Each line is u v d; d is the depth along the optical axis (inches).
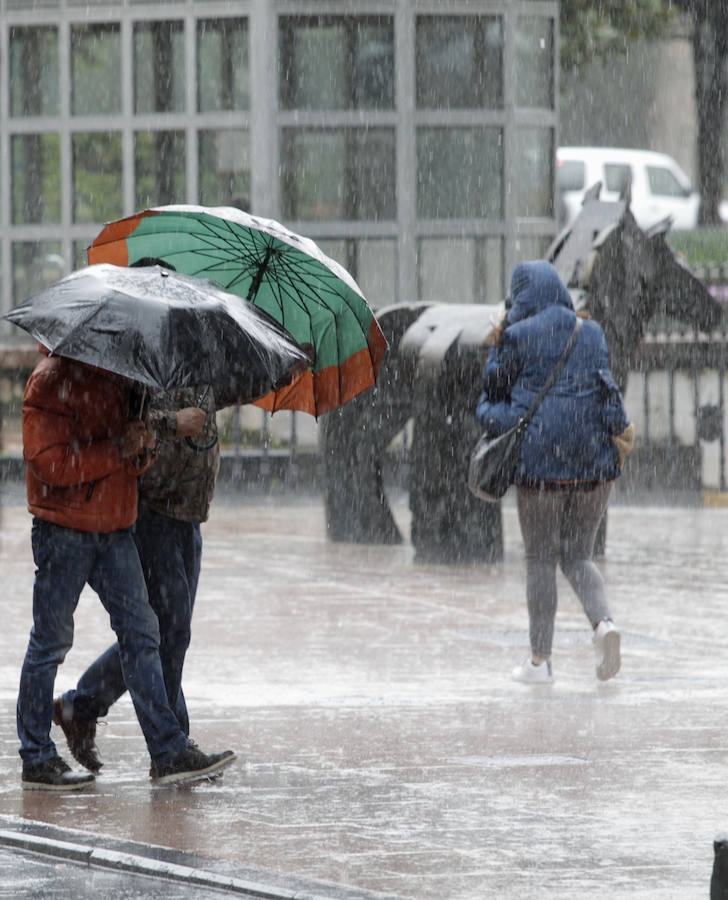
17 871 708.7
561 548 1164.5
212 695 1104.2
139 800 827.4
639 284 1838.1
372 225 2635.3
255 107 2620.6
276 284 922.7
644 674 1197.7
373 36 2630.4
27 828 767.7
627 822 780.6
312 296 919.7
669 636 1363.2
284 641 1316.4
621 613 1486.2
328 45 2628.0
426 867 705.0
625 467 2573.8
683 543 2038.6
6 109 2736.2
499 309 1866.4
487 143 2650.1
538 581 1154.0
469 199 2655.0
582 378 1159.0
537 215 2706.7
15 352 2642.7
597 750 943.7
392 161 2637.8
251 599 1547.7
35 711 850.8
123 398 850.8
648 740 970.1
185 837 754.8
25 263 2746.1
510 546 2020.2
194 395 879.1
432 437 1834.4
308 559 1867.6
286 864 709.9
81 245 2714.1
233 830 767.7
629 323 1838.1
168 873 697.6
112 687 887.7
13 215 2748.5
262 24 2608.3
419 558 1847.9
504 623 1419.8
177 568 896.9
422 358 1838.1
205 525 2217.0
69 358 839.1
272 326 844.6
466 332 1829.5
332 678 1168.8
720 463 2628.0
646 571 1774.1
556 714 1049.5
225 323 814.5
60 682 1131.3
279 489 2593.5
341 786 854.5
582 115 5255.9
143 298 814.5
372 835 757.9
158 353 798.5
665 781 864.9
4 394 2714.1
